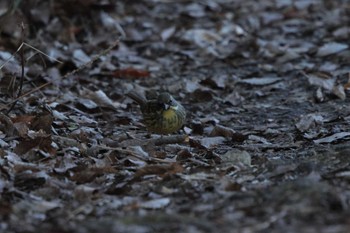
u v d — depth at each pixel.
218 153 10.88
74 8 18.11
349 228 7.02
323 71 15.84
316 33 19.59
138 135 11.98
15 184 9.15
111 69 16.16
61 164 9.83
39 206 8.31
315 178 8.65
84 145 10.81
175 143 11.45
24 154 10.23
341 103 13.80
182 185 8.99
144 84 15.70
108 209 8.30
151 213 7.97
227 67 17.05
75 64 15.69
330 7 22.41
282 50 17.69
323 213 7.47
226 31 19.61
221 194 8.46
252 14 21.52
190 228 7.35
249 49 18.30
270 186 8.62
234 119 13.34
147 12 20.84
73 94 14.16
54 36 17.50
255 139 11.63
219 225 7.39
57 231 7.51
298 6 22.17
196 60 17.55
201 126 12.38
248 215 7.61
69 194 8.87
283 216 7.46
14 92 12.53
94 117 13.11
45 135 10.66
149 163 10.20
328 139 11.11
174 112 12.05
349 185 8.44
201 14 21.14
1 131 11.07
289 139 11.56
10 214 8.06
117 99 14.43
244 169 9.65
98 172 9.61
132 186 9.16
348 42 18.55
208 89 14.98
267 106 14.05
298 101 14.16
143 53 17.97
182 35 18.98
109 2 18.86
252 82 15.52
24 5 17.12
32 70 14.59
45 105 12.47
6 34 16.41
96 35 18.17
